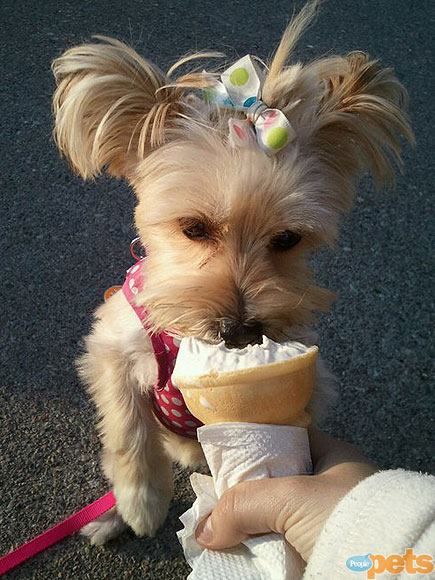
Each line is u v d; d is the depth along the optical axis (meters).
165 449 0.32
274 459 0.21
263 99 0.26
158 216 0.27
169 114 0.27
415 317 0.42
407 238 0.46
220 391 0.20
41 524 0.32
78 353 0.38
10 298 0.40
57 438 0.35
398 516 0.16
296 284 0.28
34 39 0.57
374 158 0.29
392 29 0.64
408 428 0.37
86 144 0.27
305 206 0.26
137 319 0.28
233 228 0.26
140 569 0.31
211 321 0.25
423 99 0.57
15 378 0.37
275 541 0.20
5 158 0.48
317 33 0.62
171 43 0.58
